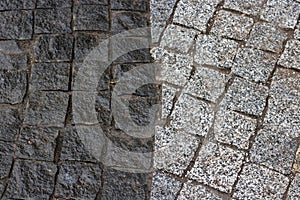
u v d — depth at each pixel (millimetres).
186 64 1275
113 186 1135
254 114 1213
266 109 1219
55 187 1133
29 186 1132
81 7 1344
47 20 1328
